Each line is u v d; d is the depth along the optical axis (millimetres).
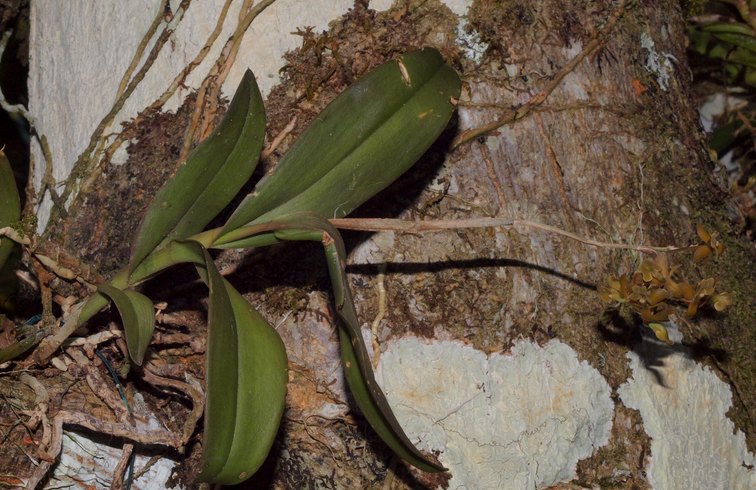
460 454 917
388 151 879
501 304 929
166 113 975
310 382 936
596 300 951
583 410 934
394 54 956
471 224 883
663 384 960
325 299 938
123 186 974
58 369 910
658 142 1005
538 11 982
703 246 901
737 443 980
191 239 867
